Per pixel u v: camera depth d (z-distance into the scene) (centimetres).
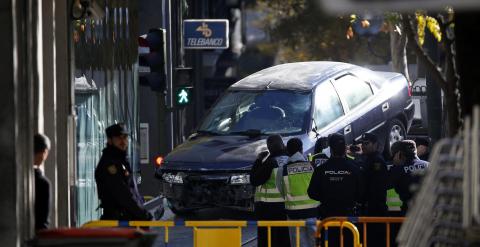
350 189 3084
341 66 4994
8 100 2109
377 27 6588
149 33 4612
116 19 4428
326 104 4725
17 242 2109
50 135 3108
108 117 4309
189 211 4581
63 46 3184
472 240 1252
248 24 13738
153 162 5378
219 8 11188
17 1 2203
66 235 1922
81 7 3275
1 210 2108
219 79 10025
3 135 2109
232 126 4681
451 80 2355
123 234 1914
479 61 1453
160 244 3916
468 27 1454
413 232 1337
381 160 3106
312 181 3116
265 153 3369
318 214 3144
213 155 4425
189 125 8438
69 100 3197
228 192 4328
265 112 4684
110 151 2767
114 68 4412
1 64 2112
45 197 2338
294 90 4741
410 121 5191
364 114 4862
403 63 6844
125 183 2756
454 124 2322
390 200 3098
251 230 4297
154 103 5428
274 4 12075
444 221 1341
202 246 2722
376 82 5031
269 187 3338
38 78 2834
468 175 1270
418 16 4338
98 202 4212
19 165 2145
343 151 3112
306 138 4531
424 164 3077
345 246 3119
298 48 11950
